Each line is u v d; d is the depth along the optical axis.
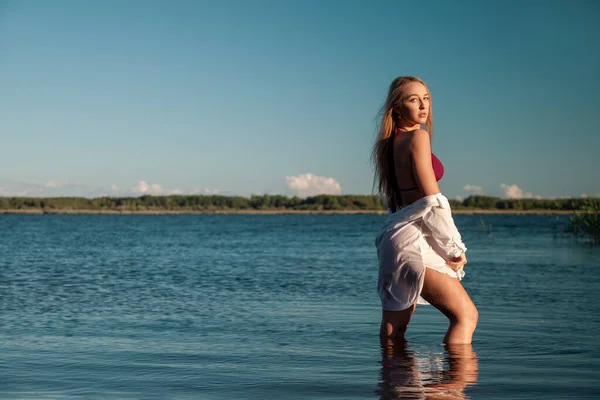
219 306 7.73
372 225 73.12
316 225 73.62
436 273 4.29
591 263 15.69
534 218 115.44
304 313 7.02
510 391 3.21
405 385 3.35
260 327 5.92
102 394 3.21
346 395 3.14
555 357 4.21
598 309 7.30
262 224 79.44
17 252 21.77
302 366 3.94
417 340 4.92
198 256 19.75
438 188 4.27
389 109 4.56
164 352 4.54
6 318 6.65
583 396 3.11
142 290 9.83
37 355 4.42
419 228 4.30
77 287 10.30
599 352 4.42
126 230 52.81
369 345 4.76
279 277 12.30
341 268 14.77
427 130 4.70
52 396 3.18
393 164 4.52
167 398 3.12
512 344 4.77
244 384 3.43
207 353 4.49
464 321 4.39
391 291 4.35
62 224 75.06
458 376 3.58
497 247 24.16
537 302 8.07
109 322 6.33
